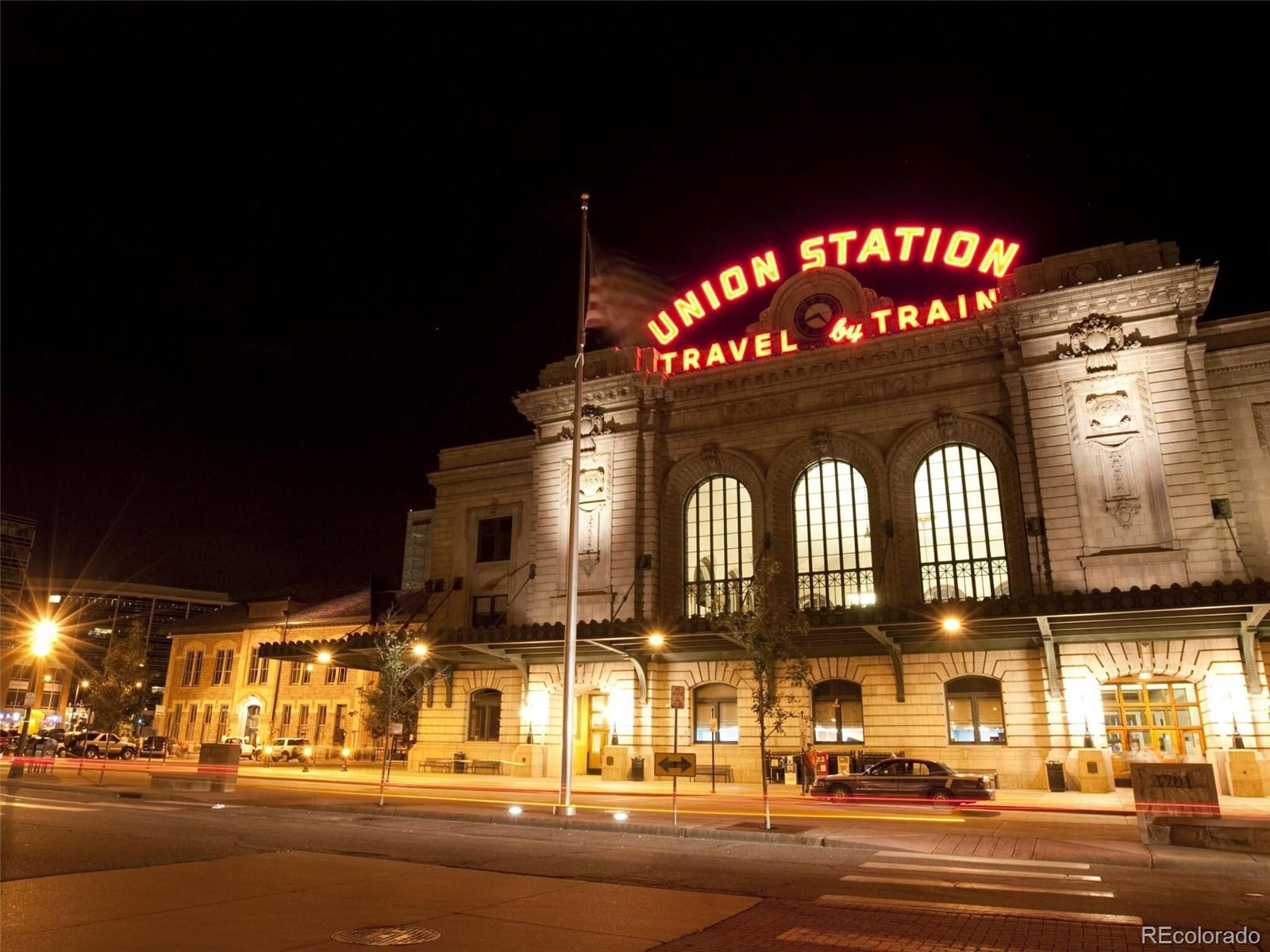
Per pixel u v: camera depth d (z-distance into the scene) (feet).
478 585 150.82
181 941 25.99
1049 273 112.37
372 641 130.00
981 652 106.22
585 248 85.15
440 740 141.79
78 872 38.45
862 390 123.85
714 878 40.47
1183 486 98.48
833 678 112.88
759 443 128.77
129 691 131.95
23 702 101.09
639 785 109.29
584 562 130.93
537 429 143.02
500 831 59.21
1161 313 104.17
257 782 112.37
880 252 132.36
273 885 35.99
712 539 129.39
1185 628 95.09
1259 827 47.80
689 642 113.50
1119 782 97.71
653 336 142.92
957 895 36.58
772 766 110.11
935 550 114.62
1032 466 107.65
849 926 30.09
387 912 30.99
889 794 81.46
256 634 204.33
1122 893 37.32
